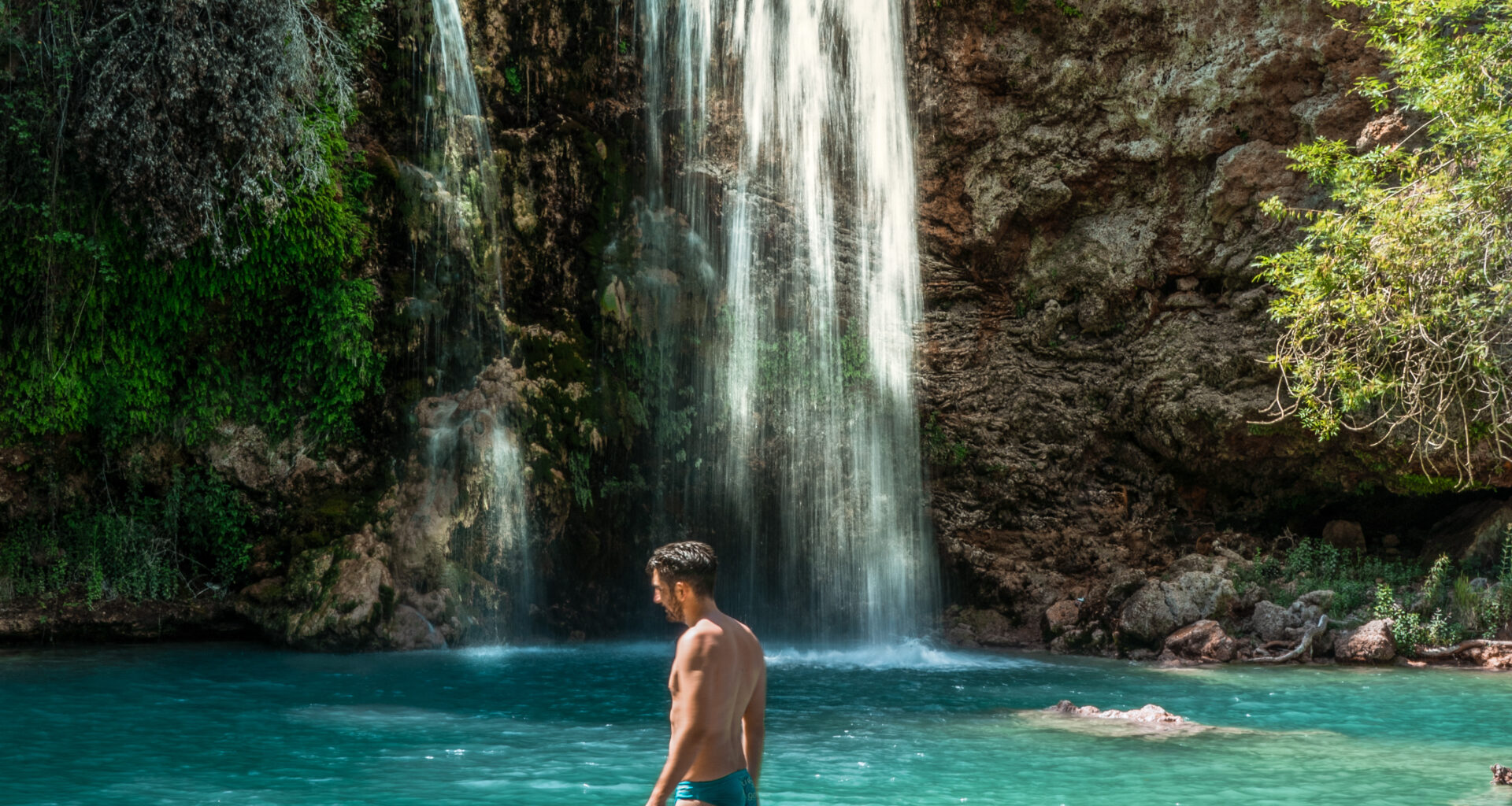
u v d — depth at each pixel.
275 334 16.31
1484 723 10.57
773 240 20.31
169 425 15.80
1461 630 15.95
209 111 14.37
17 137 14.27
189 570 16.16
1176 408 18.75
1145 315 19.34
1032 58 19.59
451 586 15.77
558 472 17.28
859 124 20.50
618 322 18.70
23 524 15.32
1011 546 19.88
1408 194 13.62
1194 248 18.75
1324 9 17.09
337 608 14.66
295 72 14.93
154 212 14.48
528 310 18.44
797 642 18.38
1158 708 10.74
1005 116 19.92
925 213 20.50
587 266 18.83
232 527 16.06
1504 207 12.16
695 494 19.31
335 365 16.12
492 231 17.86
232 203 14.98
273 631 14.98
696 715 4.36
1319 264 13.61
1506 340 15.35
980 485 20.11
